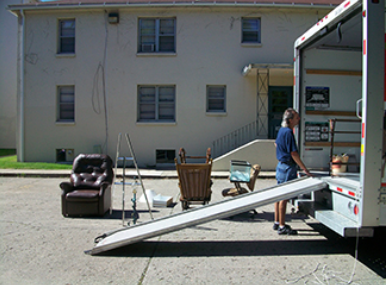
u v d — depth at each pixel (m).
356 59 5.78
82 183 6.14
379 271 3.67
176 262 3.90
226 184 9.13
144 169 12.03
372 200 3.47
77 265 3.79
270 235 4.93
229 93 12.55
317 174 4.85
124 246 4.43
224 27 12.54
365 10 3.43
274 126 12.56
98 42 12.74
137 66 12.67
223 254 4.16
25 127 12.95
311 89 5.64
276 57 12.55
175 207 6.61
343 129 5.70
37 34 12.92
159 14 12.62
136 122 12.64
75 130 12.81
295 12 12.49
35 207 6.49
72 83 12.80
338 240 4.71
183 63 12.59
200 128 12.59
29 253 4.12
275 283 3.37
